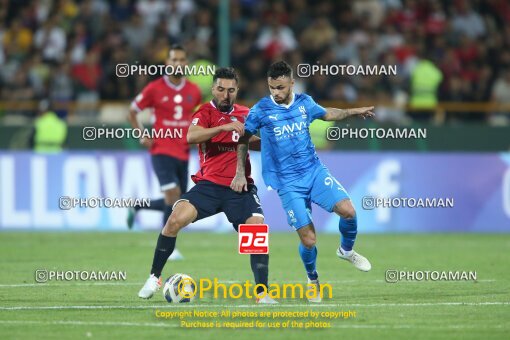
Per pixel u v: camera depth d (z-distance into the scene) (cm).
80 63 6962
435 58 7362
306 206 3042
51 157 5678
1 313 2741
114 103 6506
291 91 3008
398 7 7869
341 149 6075
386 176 5759
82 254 4438
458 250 4709
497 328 2512
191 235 5516
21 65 7219
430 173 5788
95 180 5666
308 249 2956
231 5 7488
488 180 5819
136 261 4138
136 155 5656
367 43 7312
